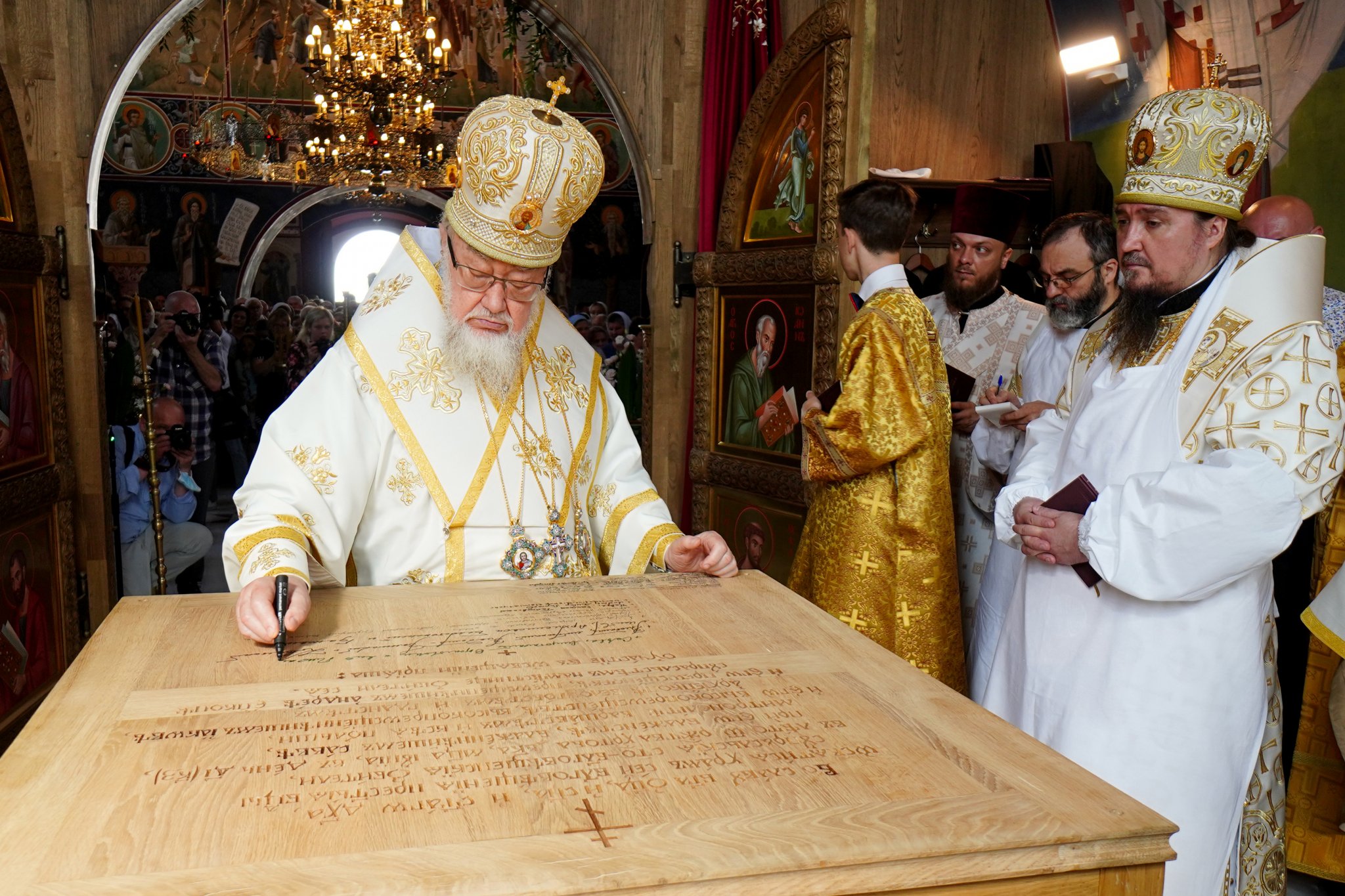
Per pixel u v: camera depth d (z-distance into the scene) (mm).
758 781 1002
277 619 1399
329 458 1781
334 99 9750
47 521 3617
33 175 3730
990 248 3545
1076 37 4250
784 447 3762
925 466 2750
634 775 1009
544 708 1186
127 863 827
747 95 4059
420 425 1890
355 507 1820
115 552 4062
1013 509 2178
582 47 4398
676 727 1135
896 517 2770
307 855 844
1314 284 1920
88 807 923
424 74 8359
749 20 4031
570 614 1573
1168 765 1914
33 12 3691
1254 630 1925
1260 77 3621
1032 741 1117
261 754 1044
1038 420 2420
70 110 3775
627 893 824
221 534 7594
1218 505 1771
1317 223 3486
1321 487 1805
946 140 4395
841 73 3277
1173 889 1940
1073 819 937
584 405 2107
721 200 4160
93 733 1093
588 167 1835
